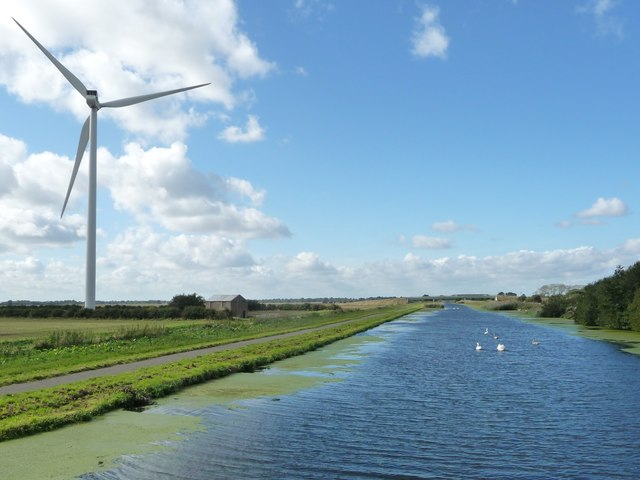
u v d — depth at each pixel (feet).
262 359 123.85
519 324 322.96
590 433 61.82
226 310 363.15
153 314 343.05
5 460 48.21
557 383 99.25
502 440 58.44
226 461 49.19
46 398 69.21
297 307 589.32
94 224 306.55
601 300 271.69
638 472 48.26
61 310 344.08
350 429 62.18
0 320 326.24
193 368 99.66
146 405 73.51
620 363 129.80
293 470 47.06
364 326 273.75
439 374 110.32
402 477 45.85
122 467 46.85
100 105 285.43
